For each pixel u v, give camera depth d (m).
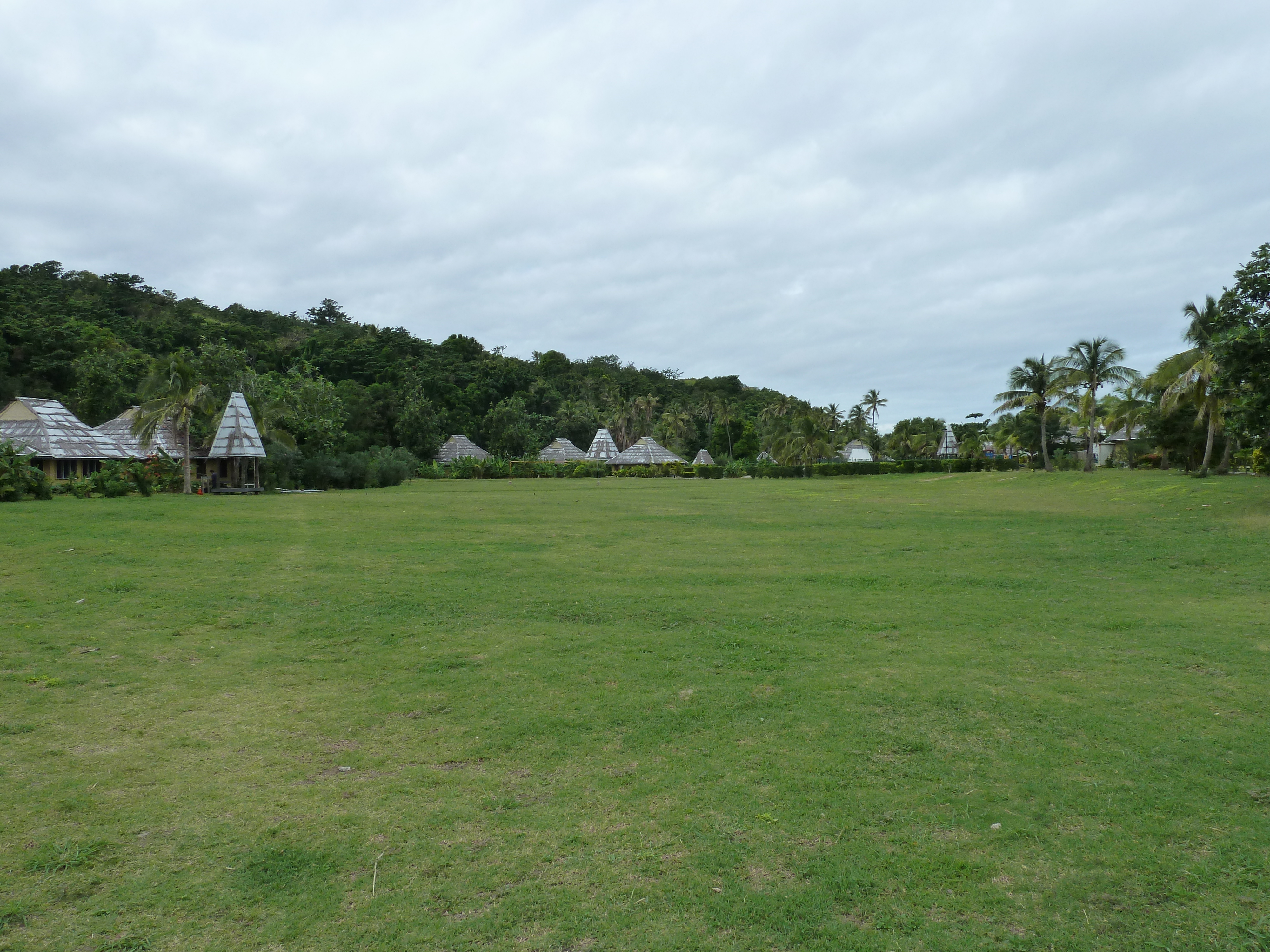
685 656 8.75
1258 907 3.95
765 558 16.48
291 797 5.23
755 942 3.72
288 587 12.37
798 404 110.44
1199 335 40.22
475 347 116.94
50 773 5.59
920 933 3.79
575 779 5.52
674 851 4.53
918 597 12.29
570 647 9.14
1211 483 31.41
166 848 4.56
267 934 3.77
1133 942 3.71
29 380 59.84
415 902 4.04
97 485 32.12
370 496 38.59
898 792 5.29
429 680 7.84
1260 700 7.10
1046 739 6.20
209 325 91.88
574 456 89.19
